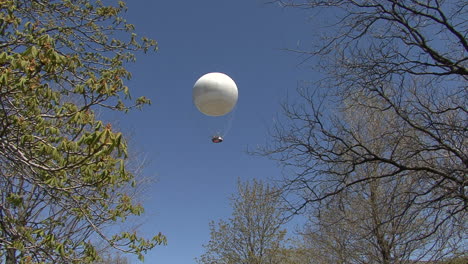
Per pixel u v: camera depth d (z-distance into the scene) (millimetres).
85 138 4371
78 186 5316
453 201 7688
